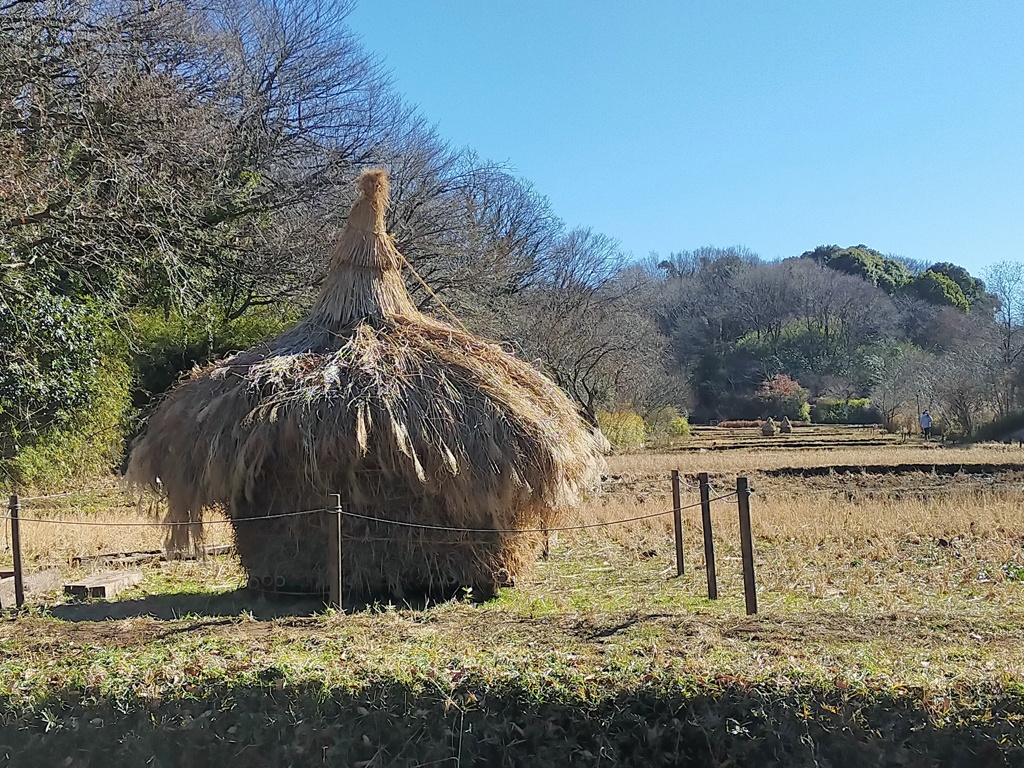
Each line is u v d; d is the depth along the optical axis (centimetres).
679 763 439
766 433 4797
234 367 766
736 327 7662
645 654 521
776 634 596
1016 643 569
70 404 1633
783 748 432
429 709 454
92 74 1505
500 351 815
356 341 762
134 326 1838
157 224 1712
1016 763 415
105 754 461
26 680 486
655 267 9800
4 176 1321
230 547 1020
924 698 431
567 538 1189
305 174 2316
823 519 1285
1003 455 2644
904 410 4797
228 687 467
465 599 753
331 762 446
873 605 766
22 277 1459
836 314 7581
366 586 753
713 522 1285
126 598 818
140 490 785
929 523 1236
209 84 2041
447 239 2666
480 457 729
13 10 1497
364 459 724
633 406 4188
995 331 4925
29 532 1150
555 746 444
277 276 2186
